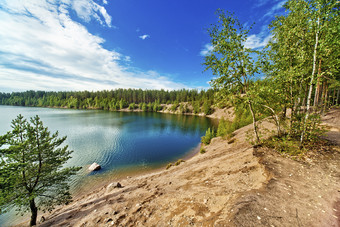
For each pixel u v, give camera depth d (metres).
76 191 17.25
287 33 9.05
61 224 8.36
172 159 27.34
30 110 118.81
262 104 10.10
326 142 10.34
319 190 5.52
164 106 146.38
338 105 8.13
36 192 11.44
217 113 97.06
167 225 5.14
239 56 9.06
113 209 7.87
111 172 21.98
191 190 7.64
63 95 174.75
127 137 42.59
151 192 9.09
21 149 10.96
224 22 9.08
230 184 6.96
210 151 21.58
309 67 8.91
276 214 4.28
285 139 9.33
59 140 13.63
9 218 14.06
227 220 4.16
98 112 113.38
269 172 6.95
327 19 7.27
